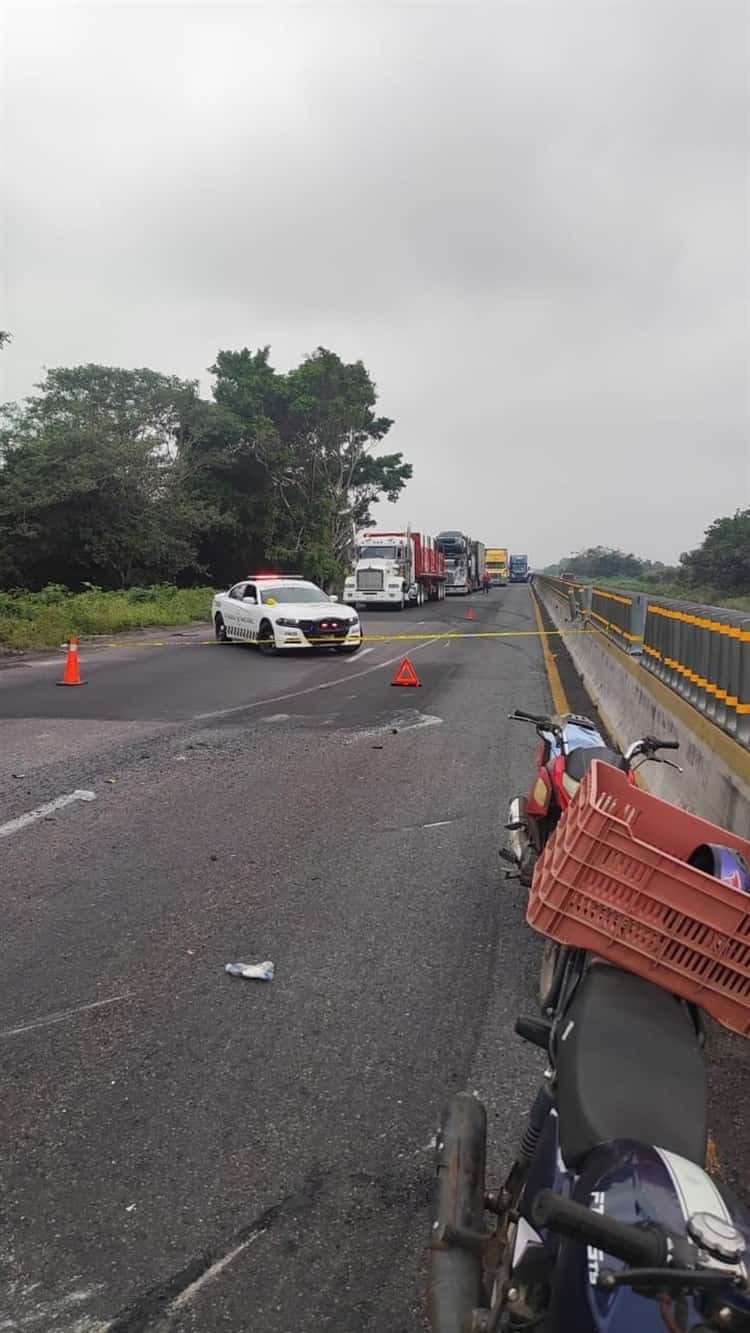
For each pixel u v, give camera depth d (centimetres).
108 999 464
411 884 624
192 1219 315
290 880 629
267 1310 278
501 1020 448
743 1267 150
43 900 589
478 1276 232
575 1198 181
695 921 255
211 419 4584
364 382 6138
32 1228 310
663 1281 148
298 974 493
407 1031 437
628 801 326
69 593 3516
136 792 853
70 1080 395
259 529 4956
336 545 6234
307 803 819
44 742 1079
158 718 1246
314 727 1184
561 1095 213
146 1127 364
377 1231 310
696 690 831
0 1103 379
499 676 1708
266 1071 402
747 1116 379
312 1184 333
